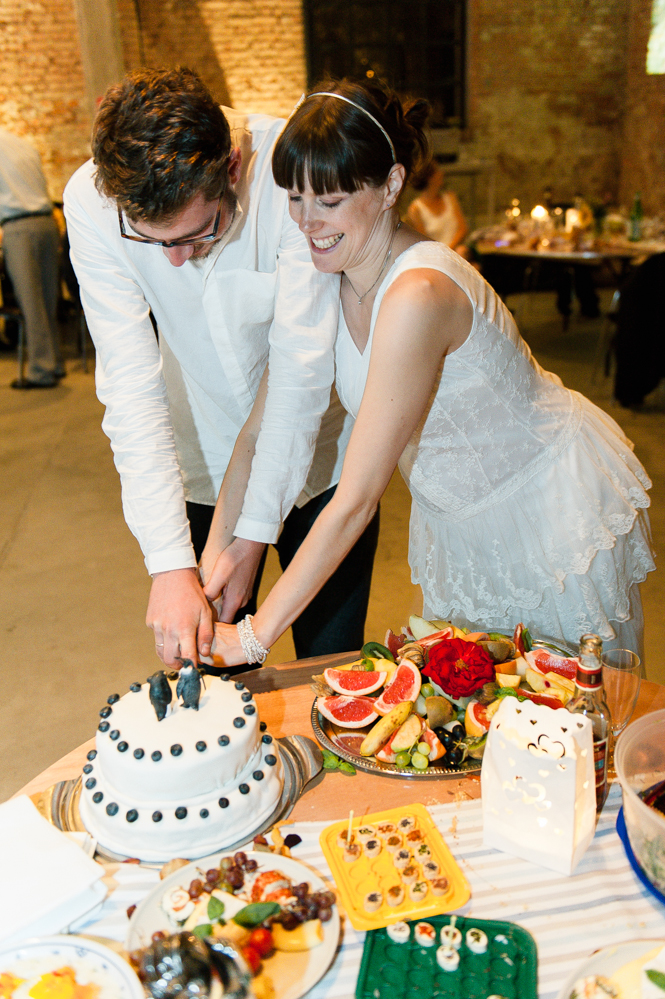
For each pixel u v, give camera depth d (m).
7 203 6.00
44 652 3.12
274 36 8.61
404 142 1.29
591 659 1.06
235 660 1.39
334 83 1.27
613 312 5.79
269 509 1.54
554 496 1.58
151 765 1.06
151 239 1.36
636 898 1.00
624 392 5.29
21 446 5.20
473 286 1.37
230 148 1.32
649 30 8.59
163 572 1.46
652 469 4.39
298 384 1.53
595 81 9.20
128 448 1.52
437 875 1.03
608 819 1.13
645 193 9.07
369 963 0.93
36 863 1.02
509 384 1.50
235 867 1.01
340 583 1.91
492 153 9.27
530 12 8.87
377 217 1.33
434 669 1.25
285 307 1.54
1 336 7.73
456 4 8.85
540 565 1.62
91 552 3.89
